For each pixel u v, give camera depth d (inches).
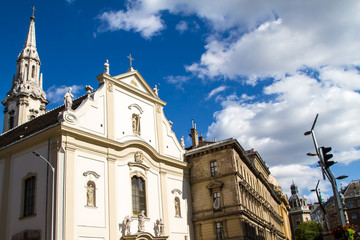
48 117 1465.3
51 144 1154.7
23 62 2118.6
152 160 1513.3
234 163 1616.6
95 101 1316.4
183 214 1600.6
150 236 1315.2
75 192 1130.7
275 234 2532.0
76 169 1159.6
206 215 1605.6
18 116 1956.2
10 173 1253.1
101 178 1242.0
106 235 1189.1
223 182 1608.0
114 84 1428.4
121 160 1343.5
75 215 1105.4
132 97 1510.8
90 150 1229.7
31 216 1120.2
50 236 1042.7
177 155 1695.4
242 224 1513.3
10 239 1154.7
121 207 1282.0
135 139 1433.3
